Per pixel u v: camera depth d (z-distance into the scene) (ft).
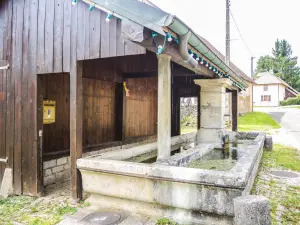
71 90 14.19
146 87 31.58
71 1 14.26
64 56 14.43
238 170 11.34
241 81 27.22
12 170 16.24
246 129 56.80
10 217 12.56
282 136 46.52
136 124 29.32
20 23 15.96
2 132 16.60
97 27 13.48
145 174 11.94
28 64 15.65
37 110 15.40
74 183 14.14
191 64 12.44
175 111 33.40
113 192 13.05
